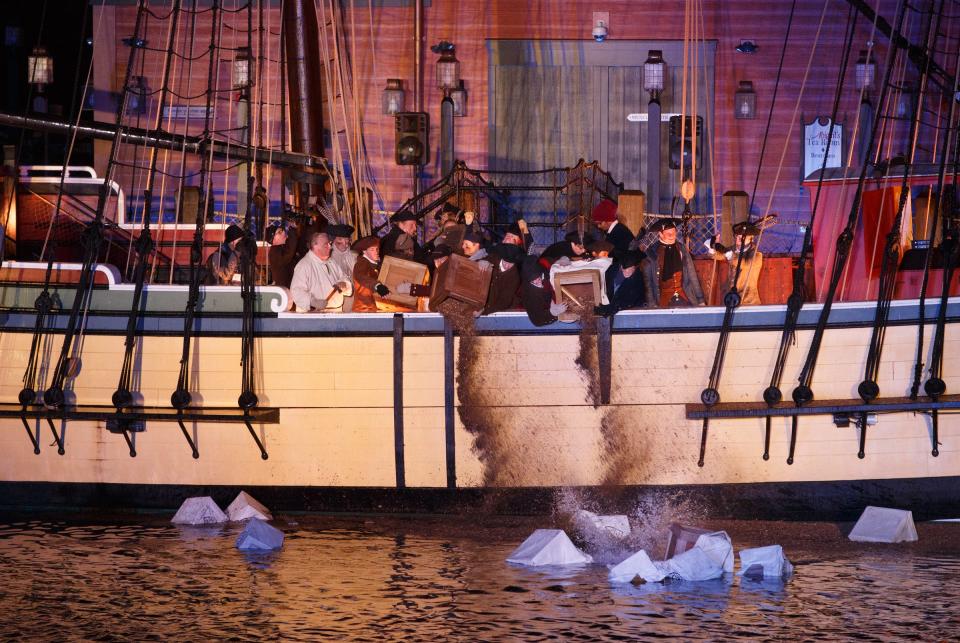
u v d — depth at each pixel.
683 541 26.34
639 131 52.12
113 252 42.06
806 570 25.81
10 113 34.22
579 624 21.50
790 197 51.59
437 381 31.91
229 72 51.50
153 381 32.53
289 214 38.28
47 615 22.14
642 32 51.88
